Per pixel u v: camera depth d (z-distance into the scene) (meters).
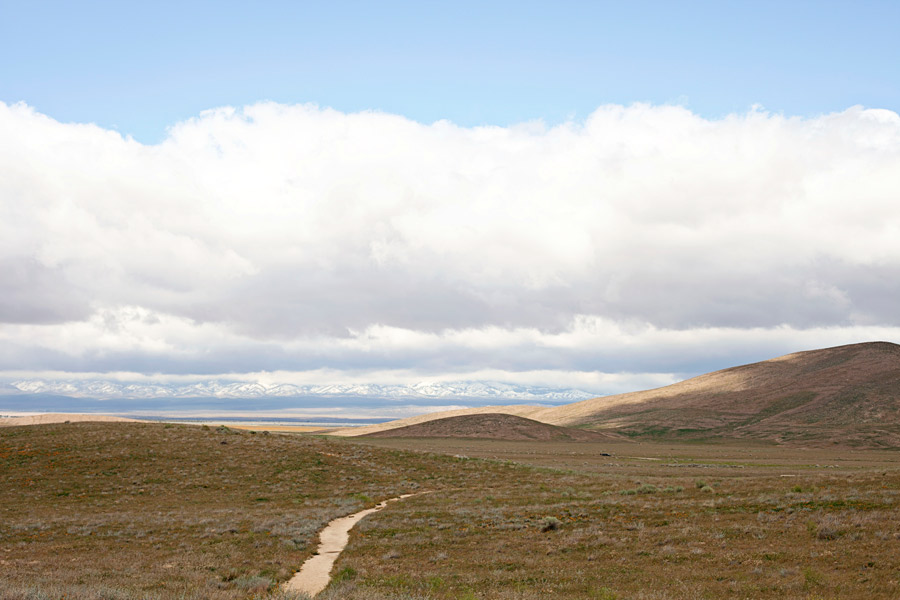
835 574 19.97
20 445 68.06
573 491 49.75
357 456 73.38
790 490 37.09
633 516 33.06
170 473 60.75
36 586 19.91
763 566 21.66
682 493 41.19
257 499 52.53
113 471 60.53
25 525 37.78
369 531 34.41
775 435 199.50
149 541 32.19
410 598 19.59
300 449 74.31
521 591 20.56
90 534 34.72
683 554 24.11
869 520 26.25
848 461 110.06
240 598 20.08
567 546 27.12
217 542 31.38
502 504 43.41
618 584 20.95
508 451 128.75
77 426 81.25
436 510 41.19
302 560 27.56
